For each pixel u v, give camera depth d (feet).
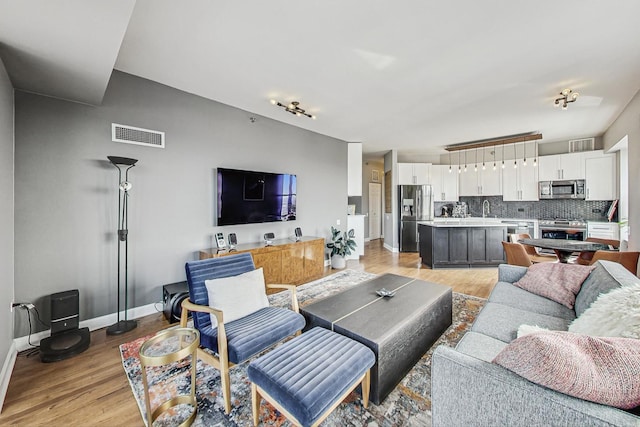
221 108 12.34
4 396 5.77
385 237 25.98
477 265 16.98
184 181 11.16
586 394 2.78
